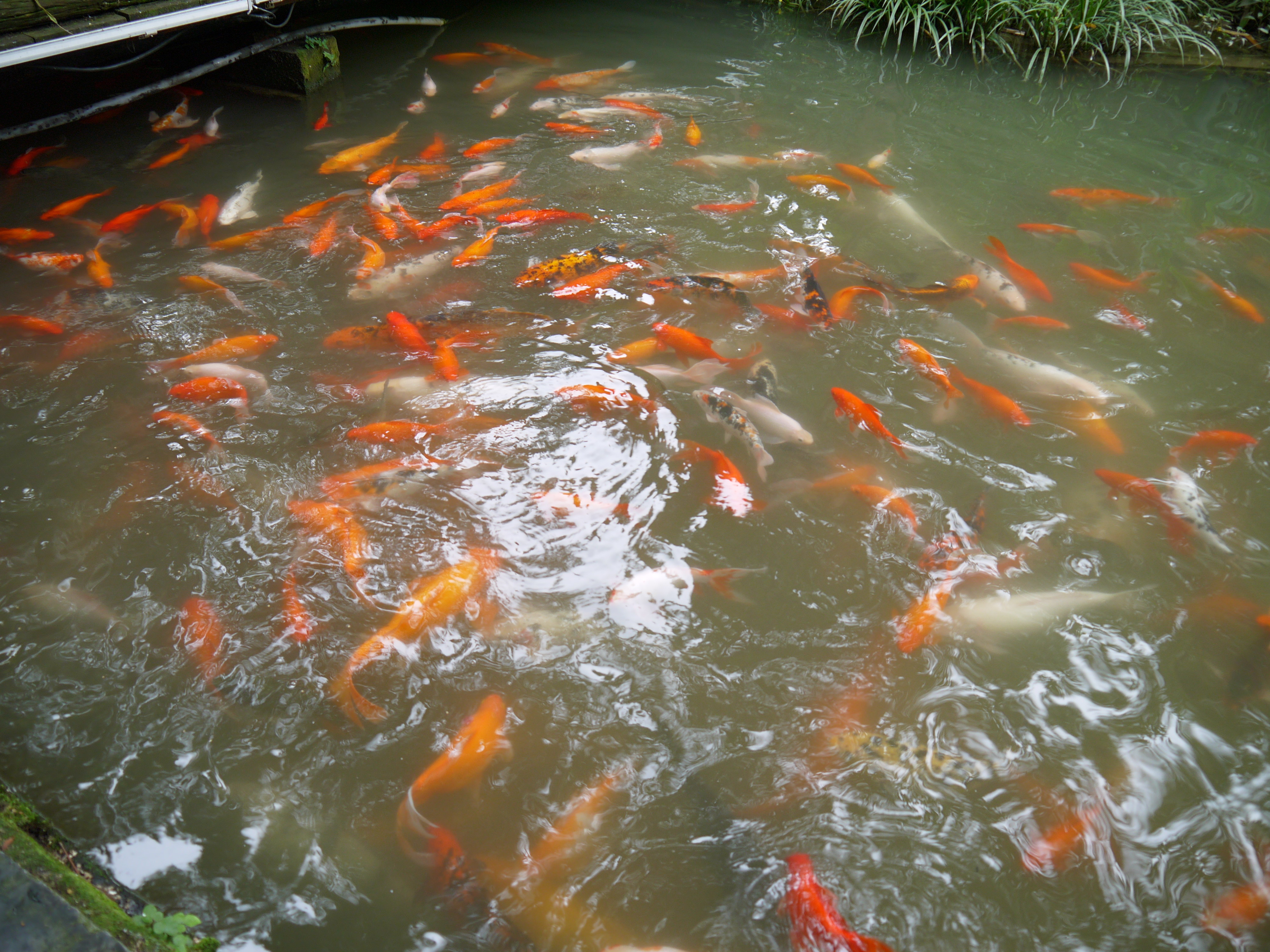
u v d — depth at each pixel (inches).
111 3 203.0
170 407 125.7
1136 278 172.6
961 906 74.5
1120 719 90.4
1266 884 76.8
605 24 318.3
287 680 90.2
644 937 71.0
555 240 173.9
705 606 100.6
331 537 106.0
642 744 86.1
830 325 149.6
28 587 98.1
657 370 136.6
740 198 195.2
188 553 103.3
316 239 170.1
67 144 209.5
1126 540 111.0
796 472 118.8
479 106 243.6
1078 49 321.4
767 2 358.3
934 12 318.7
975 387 132.1
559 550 106.7
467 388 131.9
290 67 243.9
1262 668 96.0
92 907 65.1
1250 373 144.5
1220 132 261.4
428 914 71.6
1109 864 77.9
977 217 194.7
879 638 97.4
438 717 87.6
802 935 71.1
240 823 77.7
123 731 84.6
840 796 82.3
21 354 134.6
